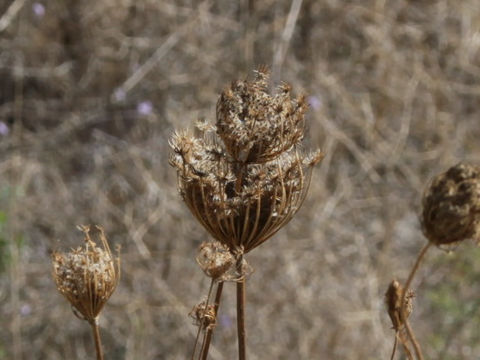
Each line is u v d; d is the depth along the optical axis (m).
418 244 7.39
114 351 6.66
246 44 7.73
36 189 7.36
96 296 2.31
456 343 6.55
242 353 2.30
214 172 2.21
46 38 7.96
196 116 7.53
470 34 8.28
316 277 7.06
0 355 6.30
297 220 7.27
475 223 1.97
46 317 6.69
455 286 6.93
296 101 2.24
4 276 6.68
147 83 7.89
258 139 2.17
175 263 6.93
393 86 8.04
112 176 7.43
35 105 7.88
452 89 8.15
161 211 7.12
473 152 8.02
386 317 7.05
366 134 7.86
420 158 7.89
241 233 2.24
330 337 6.79
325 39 7.99
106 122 7.79
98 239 7.12
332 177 7.70
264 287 6.92
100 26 7.95
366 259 7.23
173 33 7.80
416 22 8.23
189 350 6.62
